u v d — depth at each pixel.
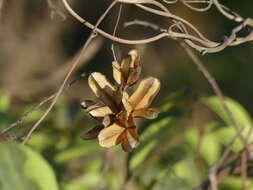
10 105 0.65
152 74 1.09
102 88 0.33
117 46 0.35
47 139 0.52
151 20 1.04
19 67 1.02
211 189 0.42
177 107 0.48
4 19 1.00
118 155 0.52
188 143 0.51
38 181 0.33
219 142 0.52
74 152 0.49
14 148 0.33
